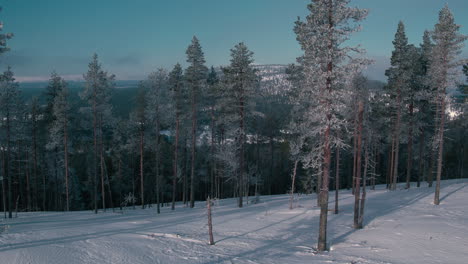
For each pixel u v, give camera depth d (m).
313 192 45.06
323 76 14.07
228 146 38.34
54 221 24.52
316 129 15.57
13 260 11.89
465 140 60.62
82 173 51.28
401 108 34.53
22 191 46.62
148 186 50.88
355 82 21.95
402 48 32.31
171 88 31.30
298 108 25.58
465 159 62.84
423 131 38.28
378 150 44.62
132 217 27.25
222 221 23.36
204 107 34.38
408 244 15.34
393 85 33.59
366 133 29.91
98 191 49.44
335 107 14.73
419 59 36.81
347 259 13.59
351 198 32.75
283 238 18.02
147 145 37.72
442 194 29.98
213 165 45.72
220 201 39.69
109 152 51.56
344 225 20.84
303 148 28.50
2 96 29.28
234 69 29.47
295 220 23.22
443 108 25.72
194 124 32.91
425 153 41.62
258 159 57.97
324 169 15.48
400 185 43.06
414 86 35.25
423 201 27.61
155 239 16.70
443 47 24.47
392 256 13.78
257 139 54.09
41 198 48.53
